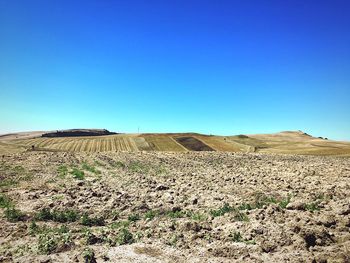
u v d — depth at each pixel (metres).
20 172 31.69
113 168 37.38
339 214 13.98
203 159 50.94
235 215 14.05
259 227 11.96
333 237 11.37
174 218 14.60
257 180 25.19
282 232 11.36
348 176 26.91
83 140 117.19
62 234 12.18
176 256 10.08
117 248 10.77
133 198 18.61
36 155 56.47
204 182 24.97
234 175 29.11
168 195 19.22
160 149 96.38
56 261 9.62
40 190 21.16
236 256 9.94
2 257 9.90
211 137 123.81
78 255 9.91
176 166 39.72
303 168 34.31
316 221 12.63
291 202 15.85
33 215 14.94
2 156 53.72
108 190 21.05
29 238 11.81
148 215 15.06
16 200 18.16
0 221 14.03
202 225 12.88
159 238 11.71
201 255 10.11
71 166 39.00
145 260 9.81
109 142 110.00
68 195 19.38
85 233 12.09
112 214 15.33
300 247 10.40
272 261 9.49
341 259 9.34
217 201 17.70
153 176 29.47
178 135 124.06
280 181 24.78
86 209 16.17
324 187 20.84
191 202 17.44
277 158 53.59
